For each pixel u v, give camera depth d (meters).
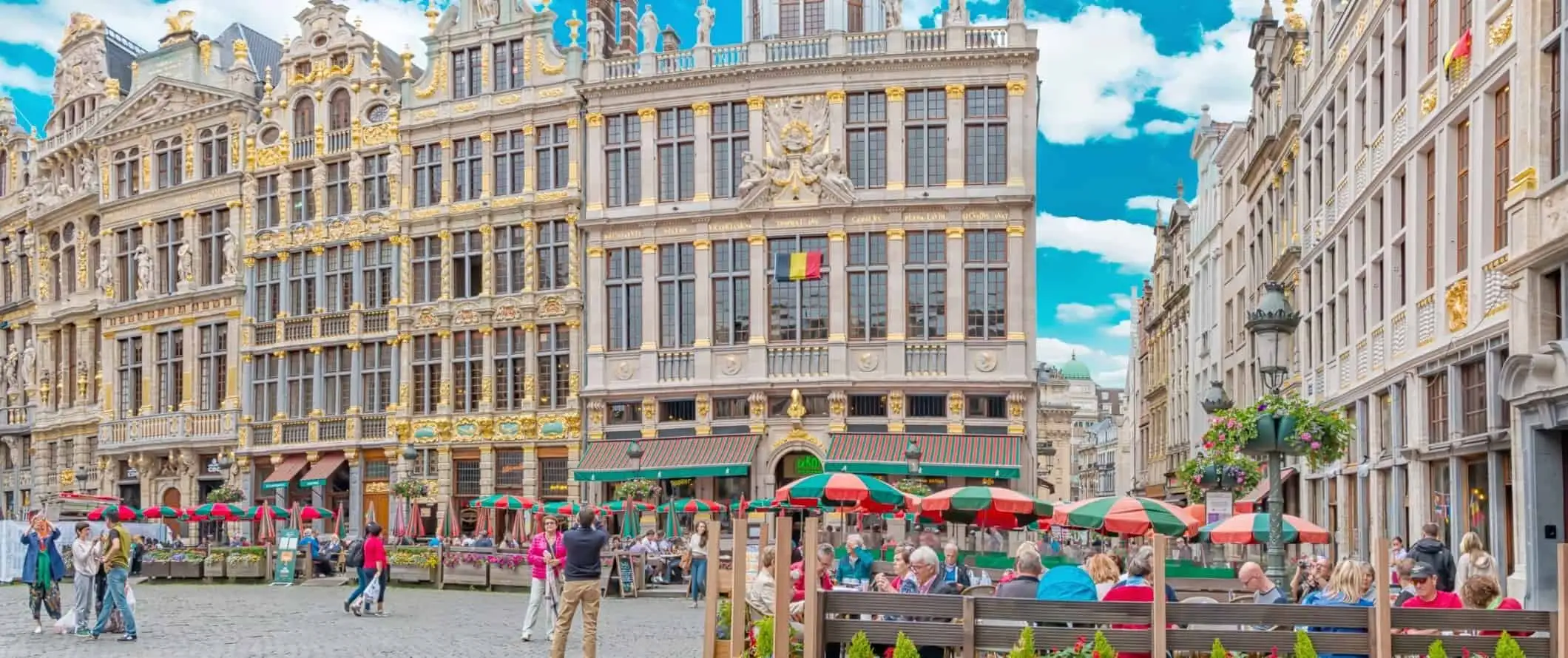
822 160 45.66
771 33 49.69
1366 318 31.48
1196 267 60.91
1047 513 25.09
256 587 38.50
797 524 43.56
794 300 46.09
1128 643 11.49
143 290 58.09
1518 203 21.11
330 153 53.28
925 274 45.25
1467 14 24.62
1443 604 13.21
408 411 51.03
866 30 49.44
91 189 60.75
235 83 56.16
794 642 13.38
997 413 44.94
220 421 55.38
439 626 25.36
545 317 48.94
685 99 47.22
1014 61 44.84
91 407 61.06
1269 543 19.81
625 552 34.41
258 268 55.16
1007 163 44.94
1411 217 27.36
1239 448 20.14
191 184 56.62
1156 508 21.41
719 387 46.00
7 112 67.69
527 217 49.19
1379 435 30.45
